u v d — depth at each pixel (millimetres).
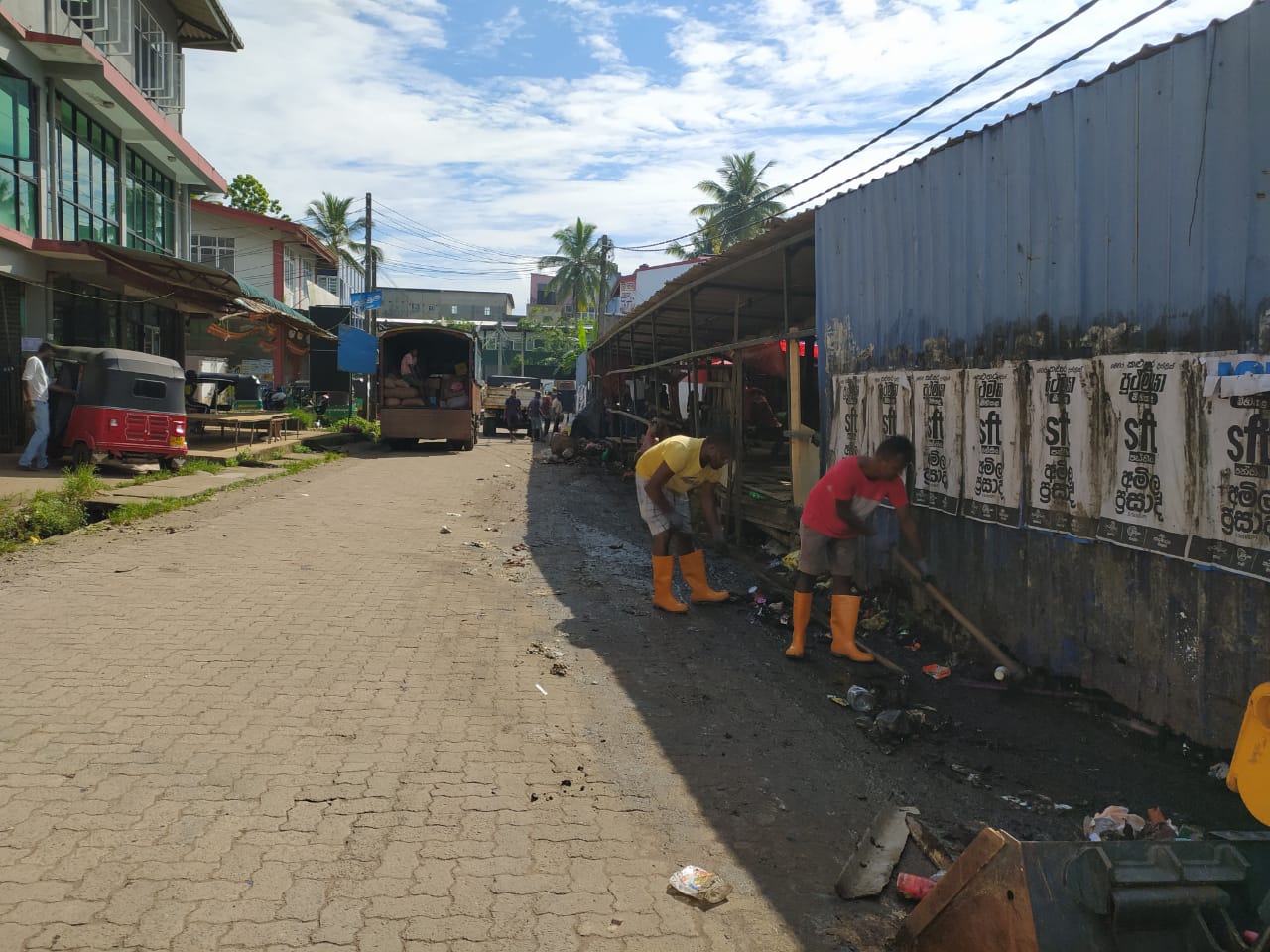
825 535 5711
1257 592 3691
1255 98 3643
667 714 4820
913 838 3500
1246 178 3691
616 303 52531
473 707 4727
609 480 16812
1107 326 4477
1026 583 5113
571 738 4402
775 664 5754
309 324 25172
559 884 3092
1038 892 2266
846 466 5570
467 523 11047
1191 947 2254
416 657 5492
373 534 9844
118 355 12734
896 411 6438
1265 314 3602
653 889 3102
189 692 4684
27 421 14414
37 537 8500
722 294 12289
